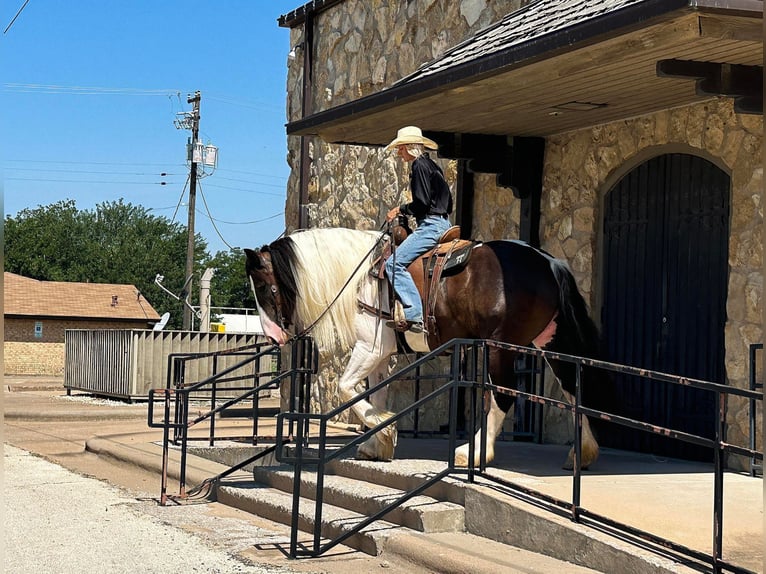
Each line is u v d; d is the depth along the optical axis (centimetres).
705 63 750
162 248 8131
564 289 831
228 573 660
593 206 1059
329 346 905
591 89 879
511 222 1166
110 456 1272
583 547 618
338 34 1561
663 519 645
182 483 980
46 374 4984
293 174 1703
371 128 1095
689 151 947
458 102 941
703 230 939
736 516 654
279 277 890
